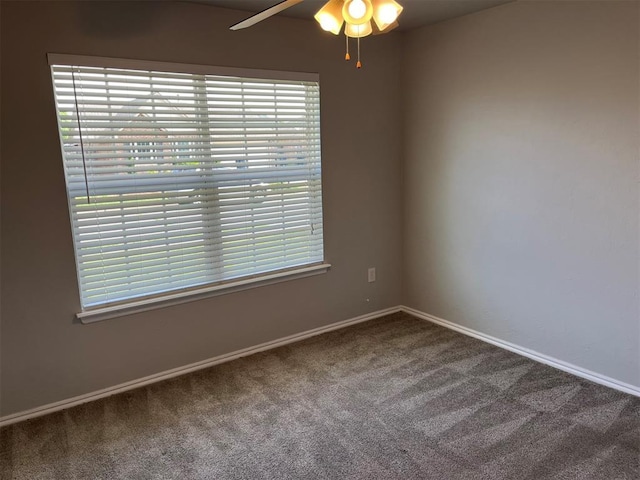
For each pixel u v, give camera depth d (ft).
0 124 7.39
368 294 12.41
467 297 11.19
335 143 11.09
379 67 11.51
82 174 8.16
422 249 12.21
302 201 10.84
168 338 9.45
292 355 10.39
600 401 8.14
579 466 6.53
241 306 10.29
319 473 6.56
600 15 7.93
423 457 6.83
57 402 8.46
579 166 8.57
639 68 7.56
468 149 10.57
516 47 9.28
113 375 8.95
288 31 9.98
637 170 7.79
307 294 11.27
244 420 7.91
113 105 8.25
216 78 9.25
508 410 7.95
